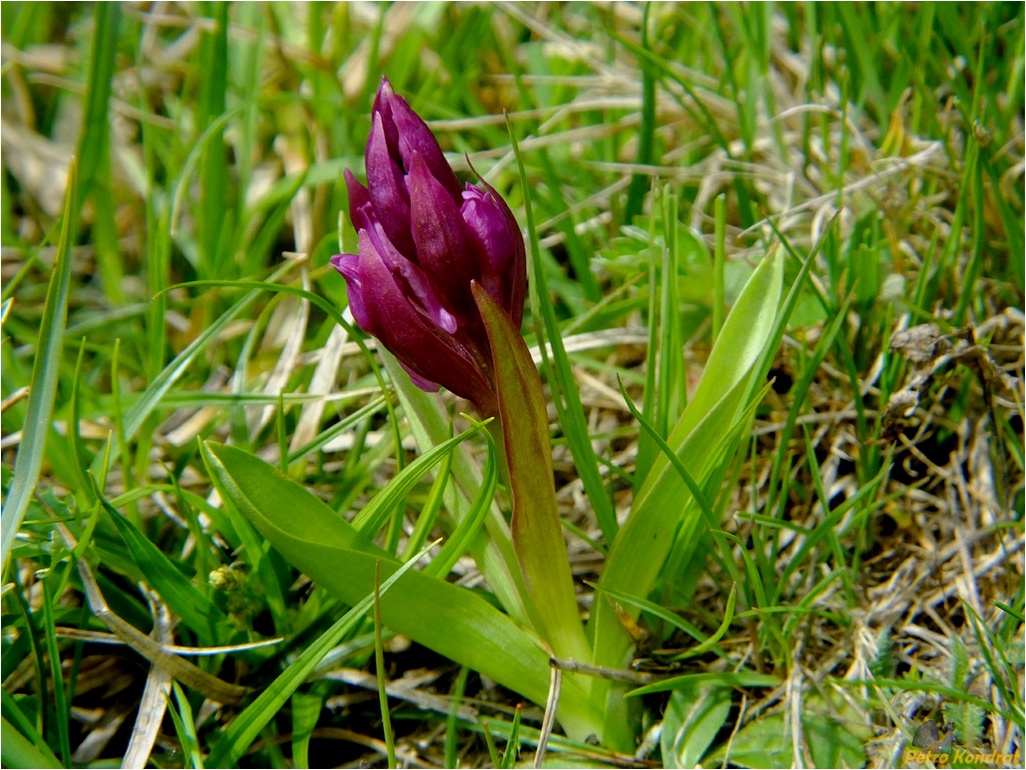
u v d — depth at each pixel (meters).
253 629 0.19
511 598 0.18
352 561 0.16
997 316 0.23
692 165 0.29
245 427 0.22
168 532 0.22
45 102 0.34
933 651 0.19
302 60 0.31
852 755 0.18
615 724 0.18
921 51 0.26
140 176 0.31
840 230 0.25
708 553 0.20
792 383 0.24
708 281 0.24
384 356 0.18
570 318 0.26
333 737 0.19
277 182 0.30
